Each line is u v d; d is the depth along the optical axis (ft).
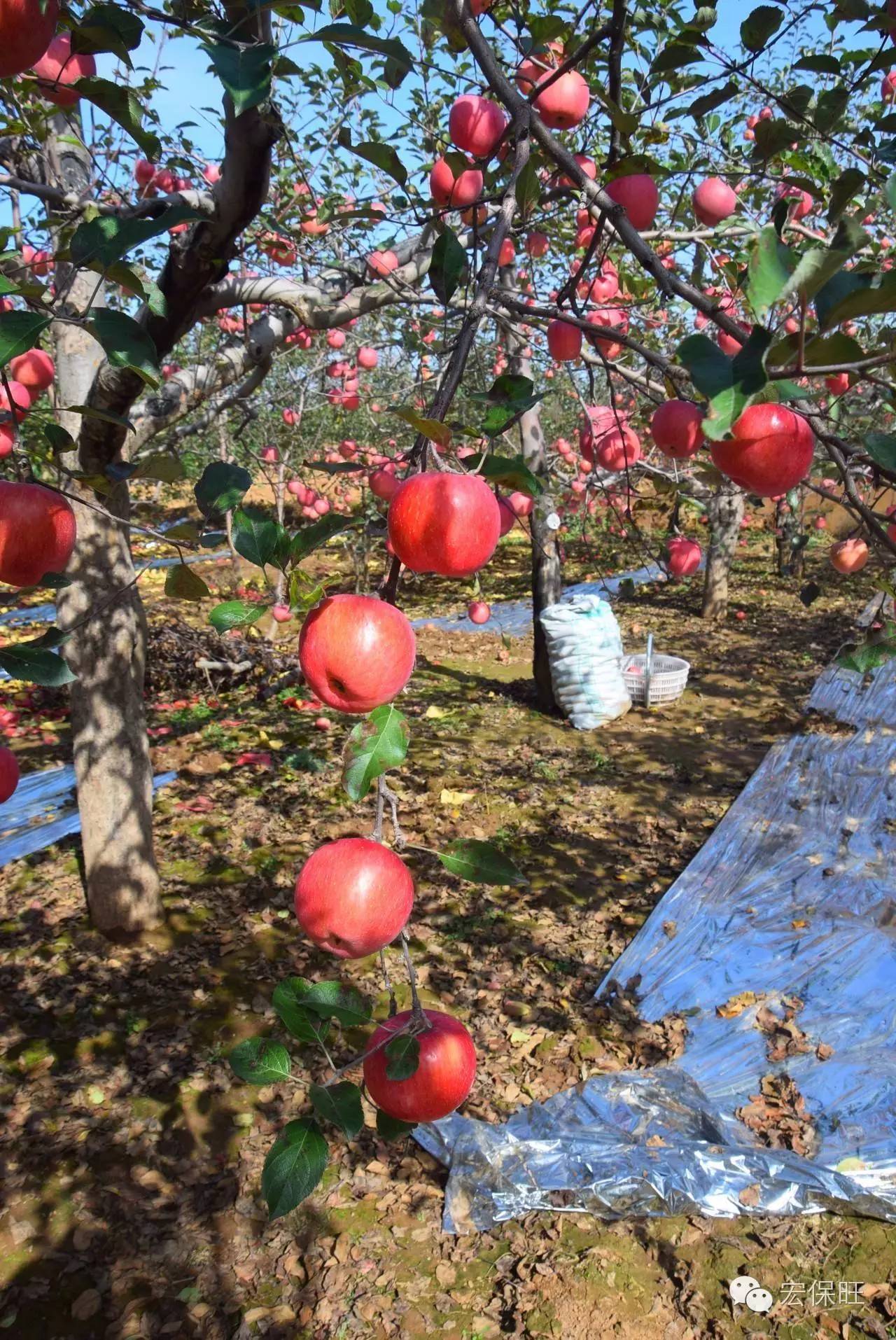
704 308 4.15
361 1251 10.70
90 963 15.85
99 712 15.89
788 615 40.93
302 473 30.14
